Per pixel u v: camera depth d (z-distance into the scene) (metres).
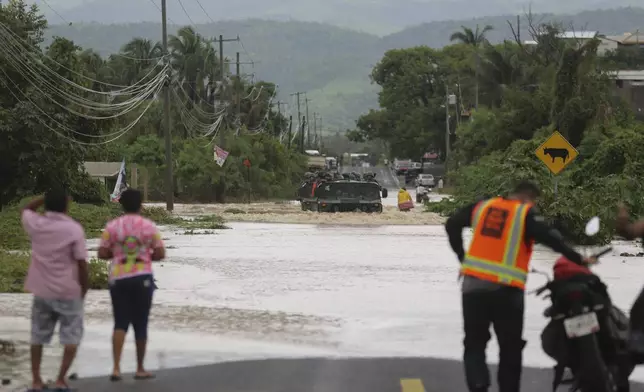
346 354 20.97
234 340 22.59
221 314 26.59
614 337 15.94
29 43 88.69
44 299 16.59
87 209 71.31
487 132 114.12
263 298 30.39
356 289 33.03
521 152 66.31
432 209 98.50
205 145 148.00
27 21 90.25
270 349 21.52
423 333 23.78
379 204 95.25
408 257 46.41
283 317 26.20
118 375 18.00
